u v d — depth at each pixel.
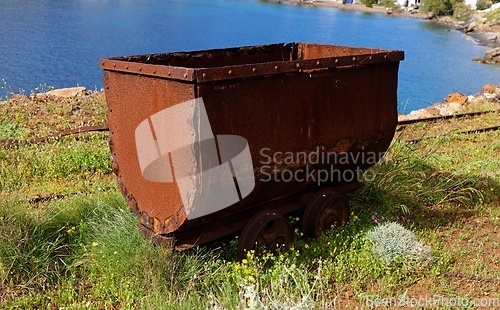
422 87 25.08
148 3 70.06
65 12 51.44
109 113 4.94
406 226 6.19
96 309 4.40
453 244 5.97
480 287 5.12
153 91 4.38
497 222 6.60
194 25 50.22
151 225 4.79
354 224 5.96
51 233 5.21
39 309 4.43
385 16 79.69
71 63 27.95
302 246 5.46
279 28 52.78
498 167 8.47
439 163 8.49
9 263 4.71
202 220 4.55
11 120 9.55
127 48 34.06
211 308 4.16
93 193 6.34
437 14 79.44
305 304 4.12
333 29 55.06
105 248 4.90
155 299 4.28
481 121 11.91
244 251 4.88
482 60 34.94
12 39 34.12
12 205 5.24
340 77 5.17
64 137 8.58
